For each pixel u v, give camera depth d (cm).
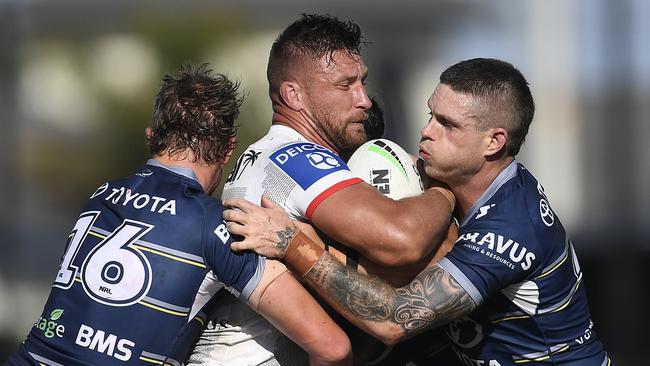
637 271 3441
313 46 1267
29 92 3938
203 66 1475
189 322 1132
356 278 1141
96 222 1166
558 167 4578
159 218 1134
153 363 1111
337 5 4469
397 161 1234
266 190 1200
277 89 1299
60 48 3925
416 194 1225
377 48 4628
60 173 3975
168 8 3862
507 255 1148
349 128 1282
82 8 3991
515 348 1209
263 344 1212
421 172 1259
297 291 1131
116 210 1160
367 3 4541
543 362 1212
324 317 1134
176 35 3681
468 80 1172
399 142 4569
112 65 3819
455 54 4725
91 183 3959
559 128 4572
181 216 1134
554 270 1188
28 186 3984
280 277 1130
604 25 3759
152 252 1119
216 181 1224
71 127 3962
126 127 3812
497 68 1186
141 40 3734
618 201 3725
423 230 1134
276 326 1141
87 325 1109
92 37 3981
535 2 4619
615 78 3750
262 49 3728
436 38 4728
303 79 1270
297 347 1220
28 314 3303
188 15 3784
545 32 4606
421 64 4681
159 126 1196
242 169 1249
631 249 3509
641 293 3384
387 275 1188
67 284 1143
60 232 3972
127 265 1116
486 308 1201
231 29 3700
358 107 1280
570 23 4531
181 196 1152
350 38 1289
